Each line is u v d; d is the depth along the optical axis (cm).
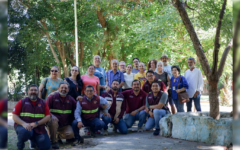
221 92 1407
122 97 604
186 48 1235
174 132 537
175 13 893
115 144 471
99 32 1614
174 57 1210
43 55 1919
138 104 627
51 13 1603
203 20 683
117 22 1522
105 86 685
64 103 509
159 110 580
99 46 1587
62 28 1603
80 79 590
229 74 1327
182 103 648
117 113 597
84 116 546
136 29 1194
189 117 511
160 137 543
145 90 655
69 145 506
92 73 625
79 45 1975
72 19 1572
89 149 436
